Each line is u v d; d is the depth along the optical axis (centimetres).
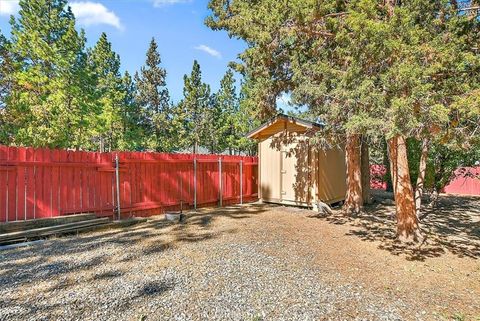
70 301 317
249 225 699
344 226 721
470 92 381
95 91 1764
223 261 450
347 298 341
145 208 798
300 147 971
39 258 455
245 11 677
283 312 304
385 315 306
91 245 527
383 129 402
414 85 365
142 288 352
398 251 534
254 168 1173
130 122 2323
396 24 391
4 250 495
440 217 888
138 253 483
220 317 291
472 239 634
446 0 456
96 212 699
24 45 1184
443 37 440
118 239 569
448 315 313
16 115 964
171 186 872
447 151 916
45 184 621
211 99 2534
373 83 427
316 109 612
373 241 592
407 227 593
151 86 2511
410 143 952
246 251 502
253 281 379
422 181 768
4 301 315
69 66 1391
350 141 834
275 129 1047
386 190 1538
